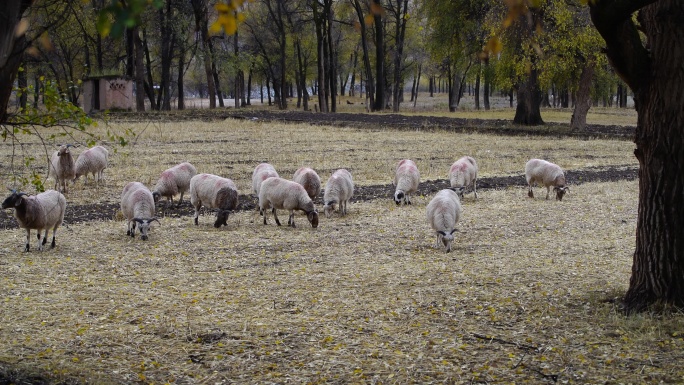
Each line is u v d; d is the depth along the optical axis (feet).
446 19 149.48
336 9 249.14
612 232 49.08
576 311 29.71
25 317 29.68
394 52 251.19
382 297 32.99
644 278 29.07
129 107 172.45
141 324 28.94
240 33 243.19
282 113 176.86
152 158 90.12
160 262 40.52
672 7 26.99
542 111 229.66
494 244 45.42
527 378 22.88
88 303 32.07
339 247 44.80
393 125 142.61
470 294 32.91
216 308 31.37
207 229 50.88
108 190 67.36
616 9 25.73
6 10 16.90
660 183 27.99
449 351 25.55
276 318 29.89
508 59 127.95
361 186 73.77
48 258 41.11
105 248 44.09
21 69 23.18
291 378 23.31
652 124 28.12
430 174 82.12
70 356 24.97
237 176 77.92
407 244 45.70
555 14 119.65
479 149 108.06
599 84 165.17
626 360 23.93
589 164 93.45
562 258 40.70
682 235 27.84
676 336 25.80
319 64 210.59
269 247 44.68
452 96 232.12
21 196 40.65
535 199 64.75
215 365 24.43
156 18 181.88
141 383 22.70
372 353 25.45
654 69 27.86
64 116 24.04
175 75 304.09
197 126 135.23
